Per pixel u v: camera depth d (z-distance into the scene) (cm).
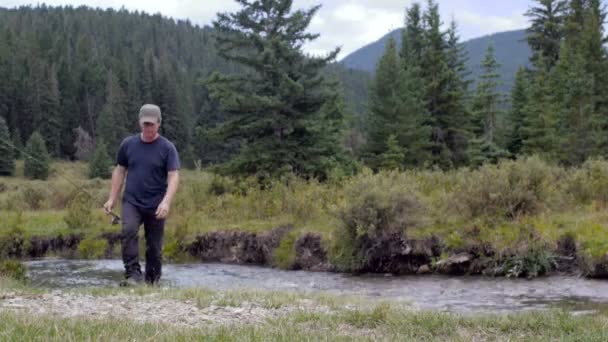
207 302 690
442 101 4475
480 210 1392
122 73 9538
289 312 649
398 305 735
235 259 1628
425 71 4522
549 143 3691
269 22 2844
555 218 1364
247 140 2898
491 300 986
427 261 1331
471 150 3962
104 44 13462
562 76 4025
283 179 2161
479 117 4528
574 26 4881
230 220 1842
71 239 1762
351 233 1411
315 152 2816
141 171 816
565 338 515
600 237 1209
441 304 949
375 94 4294
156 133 822
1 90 8388
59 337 439
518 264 1218
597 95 4025
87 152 7875
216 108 7612
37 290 762
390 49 4341
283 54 2758
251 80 2842
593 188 1608
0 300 665
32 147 5947
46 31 11569
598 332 531
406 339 512
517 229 1292
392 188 1398
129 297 722
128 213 814
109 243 1734
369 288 1156
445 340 527
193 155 7400
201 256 1677
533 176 1424
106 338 447
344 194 1595
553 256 1219
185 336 464
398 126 4122
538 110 4003
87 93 9431
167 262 1631
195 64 14412
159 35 15738
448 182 1878
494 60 4453
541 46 5141
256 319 610
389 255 1362
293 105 2845
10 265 1105
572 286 1093
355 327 579
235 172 2741
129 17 16462
